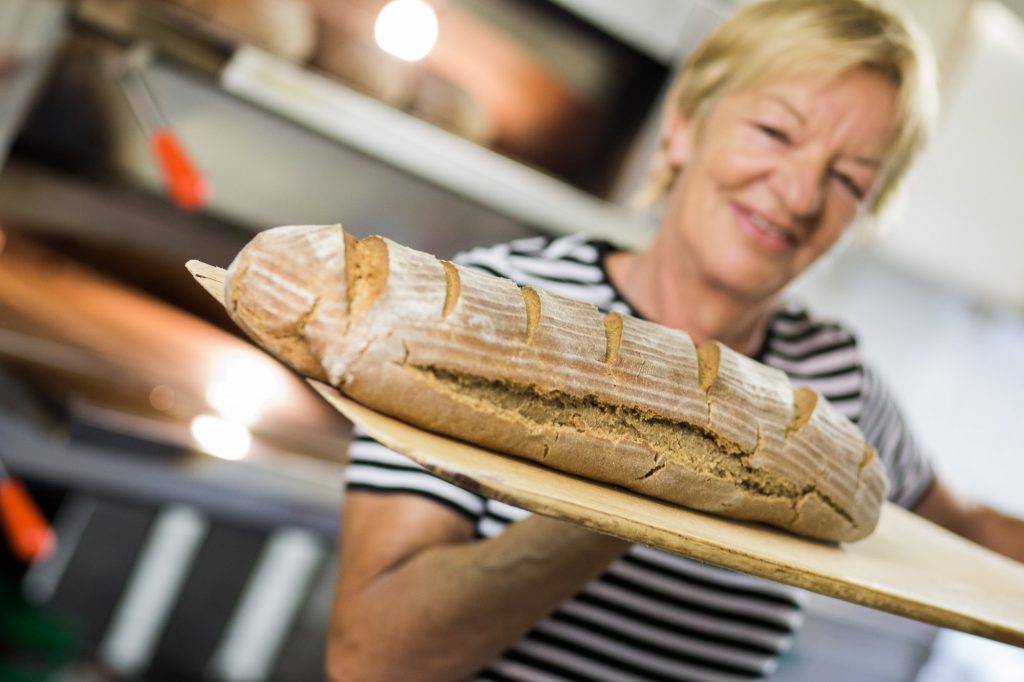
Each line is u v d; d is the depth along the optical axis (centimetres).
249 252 60
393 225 234
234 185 222
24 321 191
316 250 60
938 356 306
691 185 105
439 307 62
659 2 206
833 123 101
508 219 239
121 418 188
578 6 206
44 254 216
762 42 105
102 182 215
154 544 217
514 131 222
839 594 63
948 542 89
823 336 120
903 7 240
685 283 106
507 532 75
